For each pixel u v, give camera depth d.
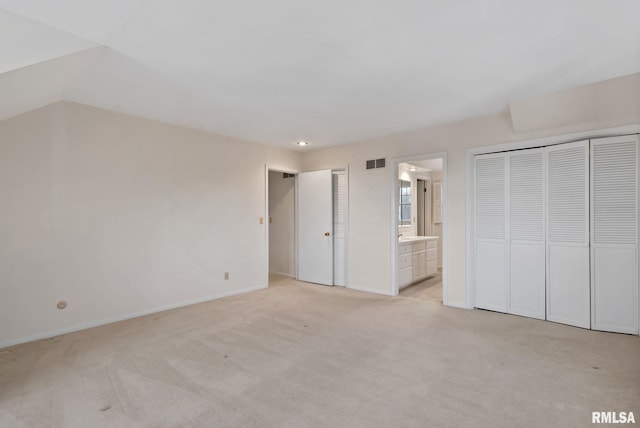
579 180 3.38
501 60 2.50
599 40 2.21
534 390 2.20
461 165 4.13
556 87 3.03
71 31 2.05
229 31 2.06
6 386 2.27
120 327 3.46
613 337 3.12
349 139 5.01
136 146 3.82
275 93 3.13
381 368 2.53
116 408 2.01
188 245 4.31
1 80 2.10
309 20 1.95
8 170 2.97
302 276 5.90
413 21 1.97
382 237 4.90
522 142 3.69
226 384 2.29
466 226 4.12
